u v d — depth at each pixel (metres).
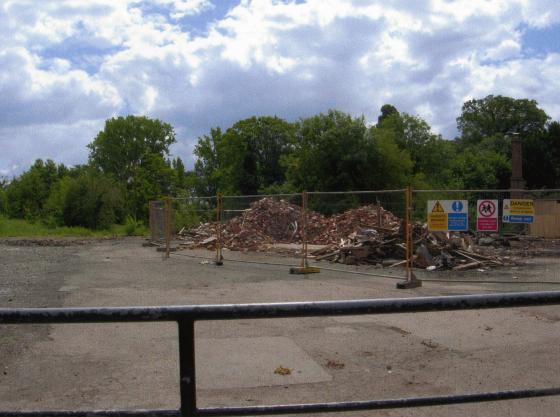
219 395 5.26
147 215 63.31
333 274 13.88
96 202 42.97
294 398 5.16
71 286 12.00
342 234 20.02
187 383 2.21
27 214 51.81
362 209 20.39
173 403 5.08
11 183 59.28
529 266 15.20
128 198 63.28
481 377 5.73
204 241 21.34
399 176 50.12
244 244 20.31
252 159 73.38
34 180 58.28
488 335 7.41
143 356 6.56
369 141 49.25
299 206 22.89
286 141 72.94
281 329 7.73
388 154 49.50
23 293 11.07
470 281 12.39
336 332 7.57
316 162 50.66
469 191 12.49
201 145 79.50
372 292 11.04
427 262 14.69
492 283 12.30
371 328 7.79
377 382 5.60
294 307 2.13
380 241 15.77
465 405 4.99
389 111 80.50
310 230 20.88
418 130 64.25
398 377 5.75
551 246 19.50
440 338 7.27
